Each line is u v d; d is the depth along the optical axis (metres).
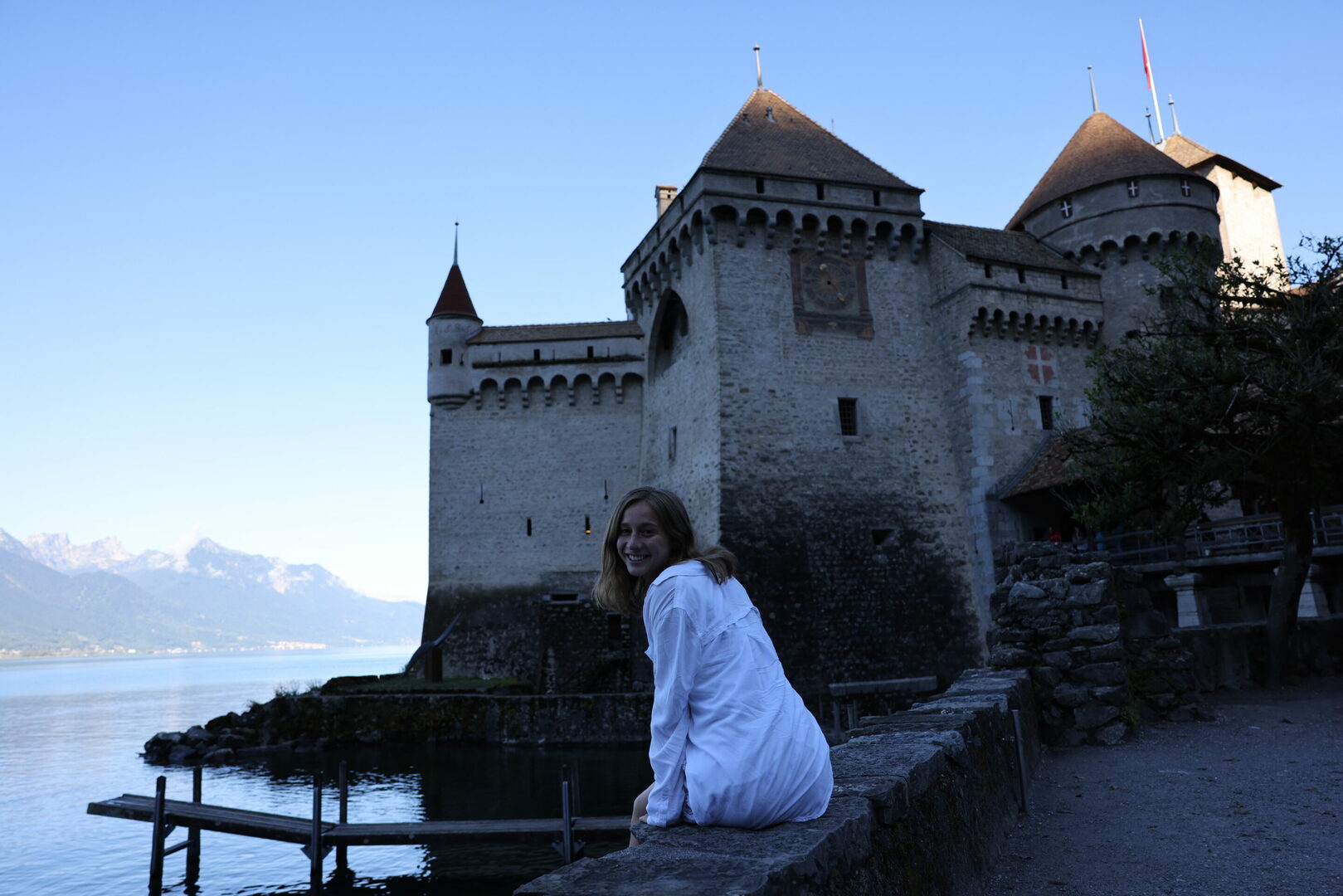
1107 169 39.03
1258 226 48.66
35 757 43.06
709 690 3.13
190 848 20.05
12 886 19.61
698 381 35.12
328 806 24.33
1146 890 5.83
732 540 31.45
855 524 33.44
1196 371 18.62
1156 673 13.63
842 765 4.48
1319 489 18.34
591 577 41.28
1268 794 8.52
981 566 33.91
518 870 18.58
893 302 36.81
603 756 29.77
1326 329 18.17
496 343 43.53
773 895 2.48
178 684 136.25
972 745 6.40
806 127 39.69
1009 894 5.87
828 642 31.56
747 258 34.62
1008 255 37.72
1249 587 28.08
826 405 34.47
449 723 33.84
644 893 2.37
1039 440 35.56
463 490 42.62
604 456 42.59
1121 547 30.20
